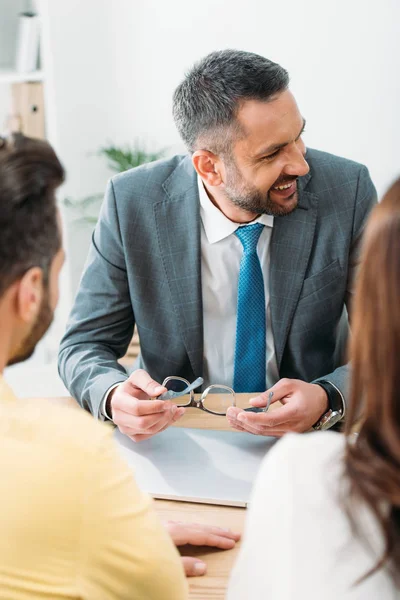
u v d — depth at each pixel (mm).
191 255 1592
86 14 3033
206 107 1429
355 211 1606
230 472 1233
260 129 1394
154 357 1674
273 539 635
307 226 1592
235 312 1641
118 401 1336
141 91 3146
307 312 1599
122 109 3176
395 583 591
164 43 3068
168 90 3133
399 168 2971
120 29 3066
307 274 1601
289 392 1361
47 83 2961
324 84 2943
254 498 674
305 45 2918
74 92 3107
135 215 1608
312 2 2863
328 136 3002
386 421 577
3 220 679
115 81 3137
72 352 1602
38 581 682
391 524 584
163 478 1222
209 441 1336
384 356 573
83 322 1639
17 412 719
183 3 3000
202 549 1062
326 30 2883
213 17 2988
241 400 1492
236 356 1618
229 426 1392
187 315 1605
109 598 718
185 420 1418
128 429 1322
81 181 3227
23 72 2984
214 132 1437
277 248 1588
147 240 1609
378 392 583
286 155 1434
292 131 1409
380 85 2895
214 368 1666
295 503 632
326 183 1616
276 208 1498
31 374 3283
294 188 1500
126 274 1646
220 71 1415
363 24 2842
